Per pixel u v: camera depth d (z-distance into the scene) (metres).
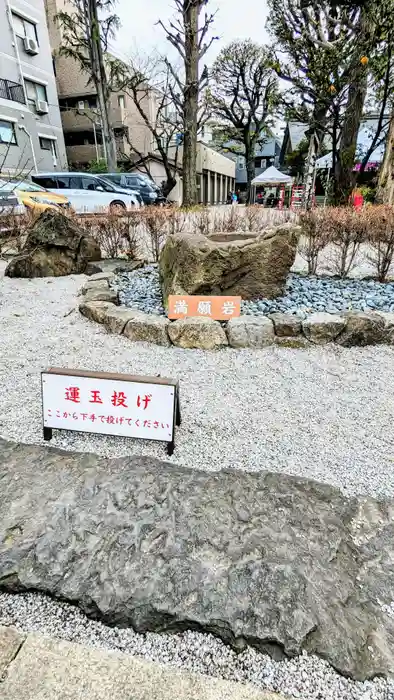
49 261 4.67
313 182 9.27
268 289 3.46
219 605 1.05
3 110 12.43
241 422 1.94
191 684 0.94
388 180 6.89
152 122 17.84
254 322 2.80
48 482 1.44
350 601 1.09
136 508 1.33
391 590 1.14
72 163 19.45
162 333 2.80
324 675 0.95
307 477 1.58
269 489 1.45
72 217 5.70
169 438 1.67
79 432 1.82
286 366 2.55
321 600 1.07
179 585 1.10
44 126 15.05
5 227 5.92
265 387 2.29
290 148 19.12
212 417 1.98
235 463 1.66
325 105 7.71
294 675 0.95
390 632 1.04
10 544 1.20
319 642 0.99
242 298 3.42
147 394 1.64
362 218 4.06
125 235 5.30
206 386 2.29
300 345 2.81
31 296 3.95
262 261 3.32
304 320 2.83
